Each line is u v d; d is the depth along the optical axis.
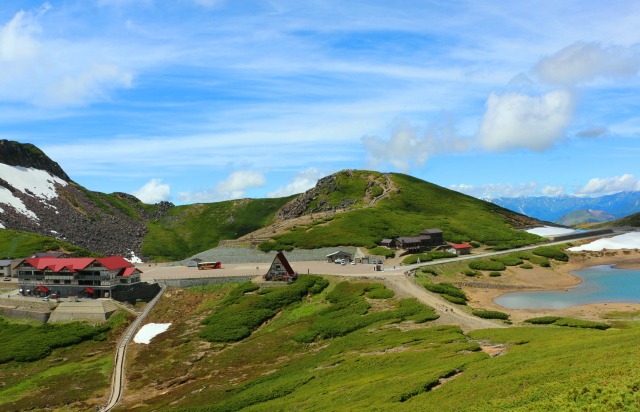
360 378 64.69
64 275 141.75
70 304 132.12
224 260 187.12
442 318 97.75
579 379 40.78
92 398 85.69
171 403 75.56
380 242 195.38
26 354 108.06
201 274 158.00
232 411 65.56
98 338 117.81
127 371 96.25
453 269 160.62
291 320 117.56
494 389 44.62
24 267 145.38
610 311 110.25
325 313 115.69
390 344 81.00
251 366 89.81
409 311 104.69
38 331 121.50
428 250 192.62
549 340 67.94
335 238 199.00
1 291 152.25
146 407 75.88
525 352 60.09
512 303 125.75
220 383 81.81
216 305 132.88
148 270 174.00
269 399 67.31
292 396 64.81
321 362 81.00
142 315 128.75
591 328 87.12
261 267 170.50
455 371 56.62
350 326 101.00
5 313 133.38
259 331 113.75
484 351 67.81
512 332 78.69
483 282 150.75
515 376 46.94
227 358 95.81
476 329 87.00
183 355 101.12
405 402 48.47
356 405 50.97
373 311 110.44
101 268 139.00
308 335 100.69
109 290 138.25
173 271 168.88
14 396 89.06
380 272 145.62
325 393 60.88
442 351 69.38
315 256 183.25
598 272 171.88
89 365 103.06
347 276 140.62
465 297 127.31
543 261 180.38
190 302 137.50
